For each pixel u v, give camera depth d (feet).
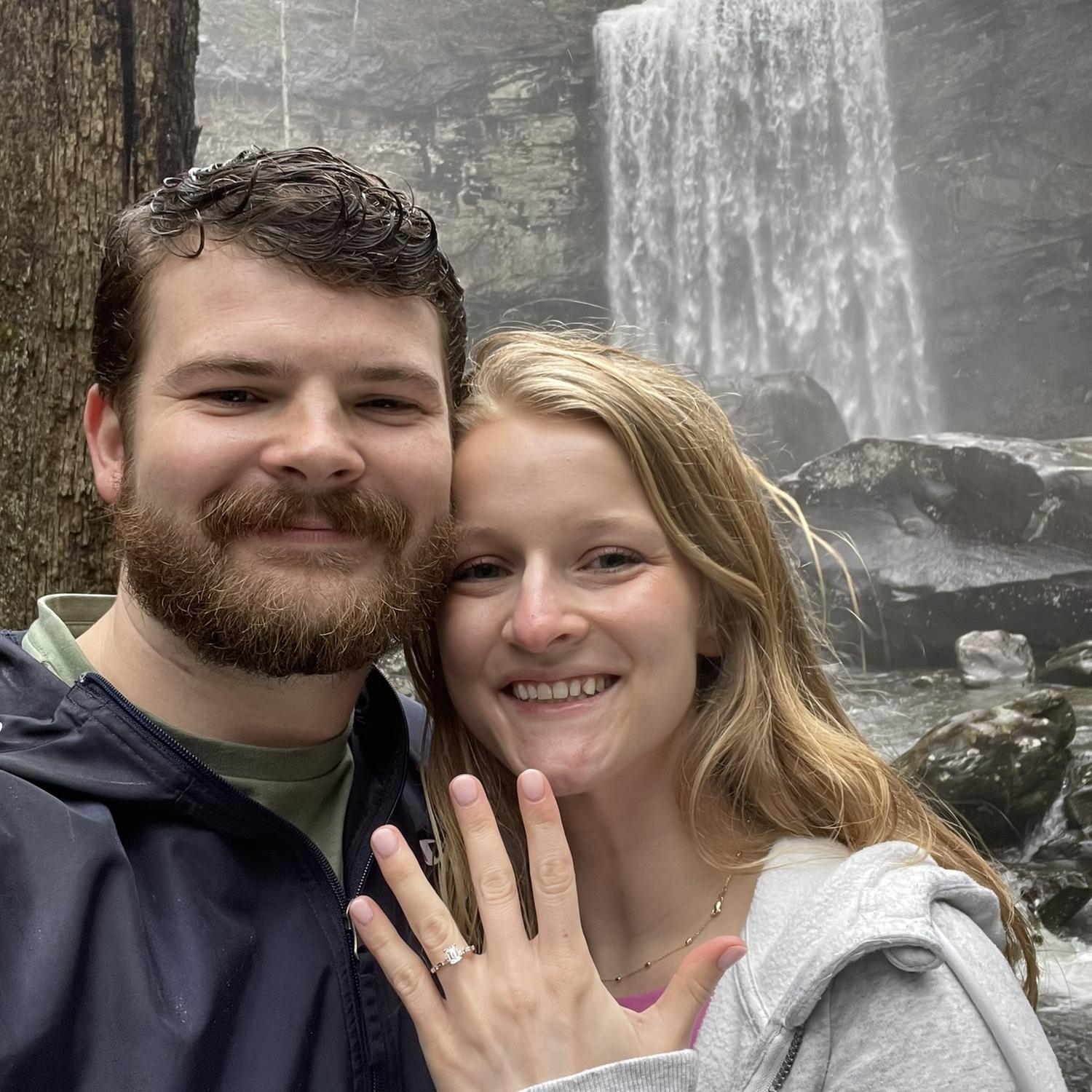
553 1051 1.49
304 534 1.73
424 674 2.13
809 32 28.94
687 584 1.99
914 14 27.96
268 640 1.70
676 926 2.02
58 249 3.50
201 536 1.72
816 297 29.07
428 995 1.54
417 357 1.81
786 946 1.71
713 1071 1.69
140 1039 1.55
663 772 2.04
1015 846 6.98
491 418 1.94
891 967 1.64
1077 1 26.17
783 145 29.19
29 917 1.55
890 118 28.50
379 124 30.32
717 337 29.45
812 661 2.20
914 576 12.60
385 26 29.71
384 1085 1.74
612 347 2.10
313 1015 1.70
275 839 1.77
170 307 1.76
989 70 27.45
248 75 28.94
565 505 1.87
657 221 29.99
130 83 3.59
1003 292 28.37
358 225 1.75
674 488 1.96
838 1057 1.64
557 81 30.66
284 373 1.73
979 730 7.09
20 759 1.67
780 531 2.28
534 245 30.76
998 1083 1.54
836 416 21.49
